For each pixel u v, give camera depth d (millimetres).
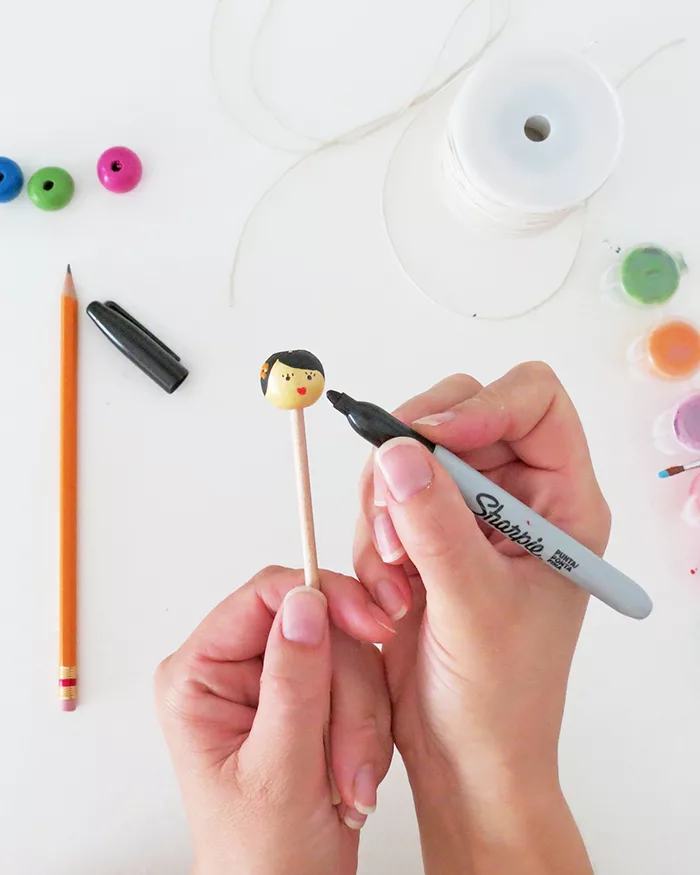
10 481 744
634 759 734
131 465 749
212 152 791
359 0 819
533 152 722
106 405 753
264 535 748
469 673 498
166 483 749
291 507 751
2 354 759
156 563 739
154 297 769
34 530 740
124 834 705
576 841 542
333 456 755
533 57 741
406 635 586
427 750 559
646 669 747
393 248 789
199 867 498
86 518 739
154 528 743
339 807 536
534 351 783
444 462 470
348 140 800
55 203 762
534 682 509
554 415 540
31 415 754
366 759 542
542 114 734
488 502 474
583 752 734
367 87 809
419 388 771
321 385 459
